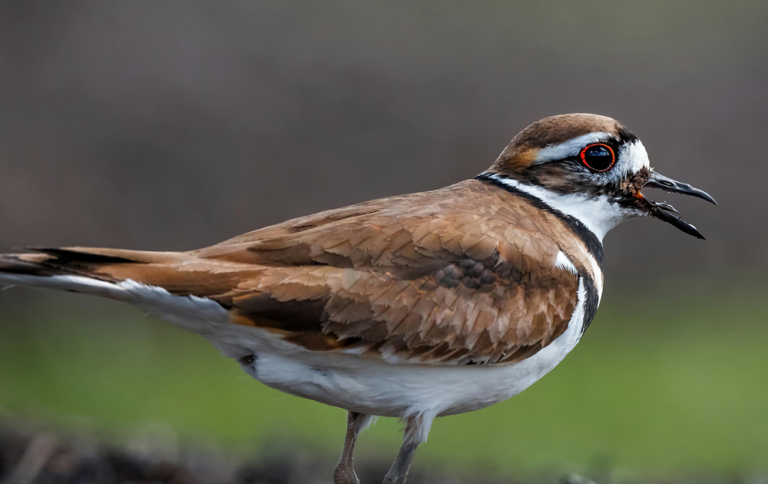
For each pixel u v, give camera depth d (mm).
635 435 12812
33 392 12836
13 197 20406
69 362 14523
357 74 25797
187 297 5566
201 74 24375
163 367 14562
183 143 22781
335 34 27047
